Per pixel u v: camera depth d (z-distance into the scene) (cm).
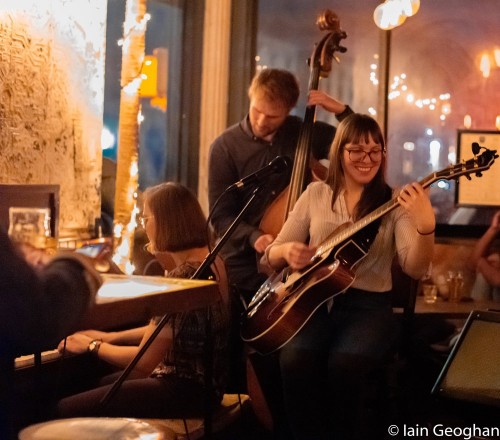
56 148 324
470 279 460
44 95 315
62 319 164
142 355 261
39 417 278
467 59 487
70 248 292
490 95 485
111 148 437
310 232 321
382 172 310
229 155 390
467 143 474
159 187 289
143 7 393
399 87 492
